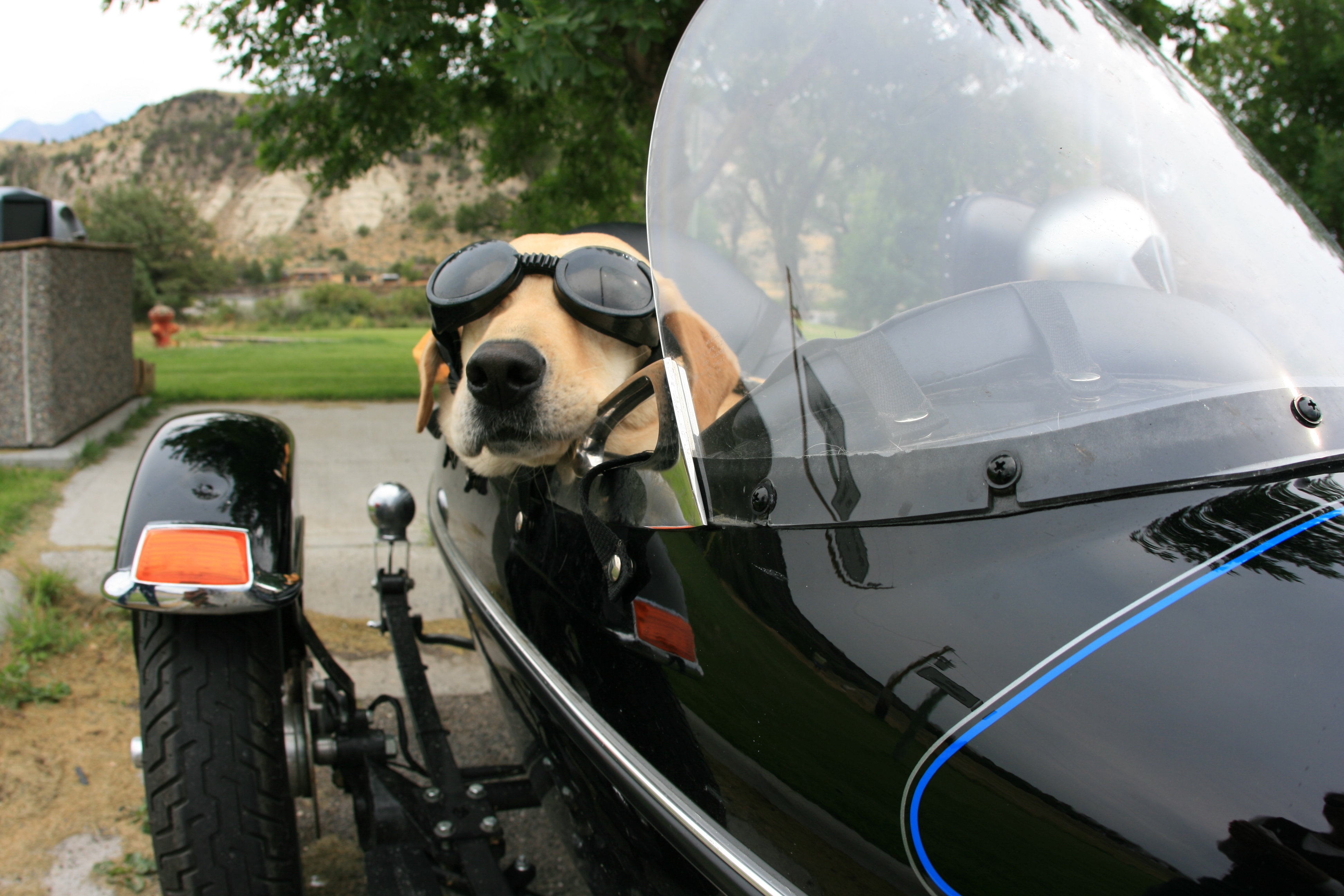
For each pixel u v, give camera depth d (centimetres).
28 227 821
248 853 175
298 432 672
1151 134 133
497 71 721
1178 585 88
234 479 205
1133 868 80
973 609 95
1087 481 96
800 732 106
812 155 129
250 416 236
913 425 109
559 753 168
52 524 428
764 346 128
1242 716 80
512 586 182
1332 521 92
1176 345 111
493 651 203
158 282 4981
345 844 252
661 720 129
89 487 492
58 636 335
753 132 134
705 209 135
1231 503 94
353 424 718
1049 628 90
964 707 91
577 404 174
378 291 4475
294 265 9062
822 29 133
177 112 13625
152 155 12744
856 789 99
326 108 787
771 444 120
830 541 108
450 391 233
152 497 197
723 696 116
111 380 710
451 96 784
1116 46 142
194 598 178
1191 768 79
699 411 131
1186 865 77
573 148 857
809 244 127
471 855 181
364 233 10494
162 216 5084
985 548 97
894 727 96
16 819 246
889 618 100
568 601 155
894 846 96
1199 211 128
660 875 141
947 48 129
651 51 615
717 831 119
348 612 395
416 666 234
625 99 714
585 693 150
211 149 12719
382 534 271
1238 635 84
